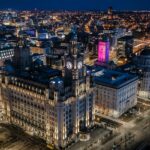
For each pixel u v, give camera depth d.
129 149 191.50
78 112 199.12
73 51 193.00
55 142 193.50
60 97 183.38
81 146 194.75
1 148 191.12
